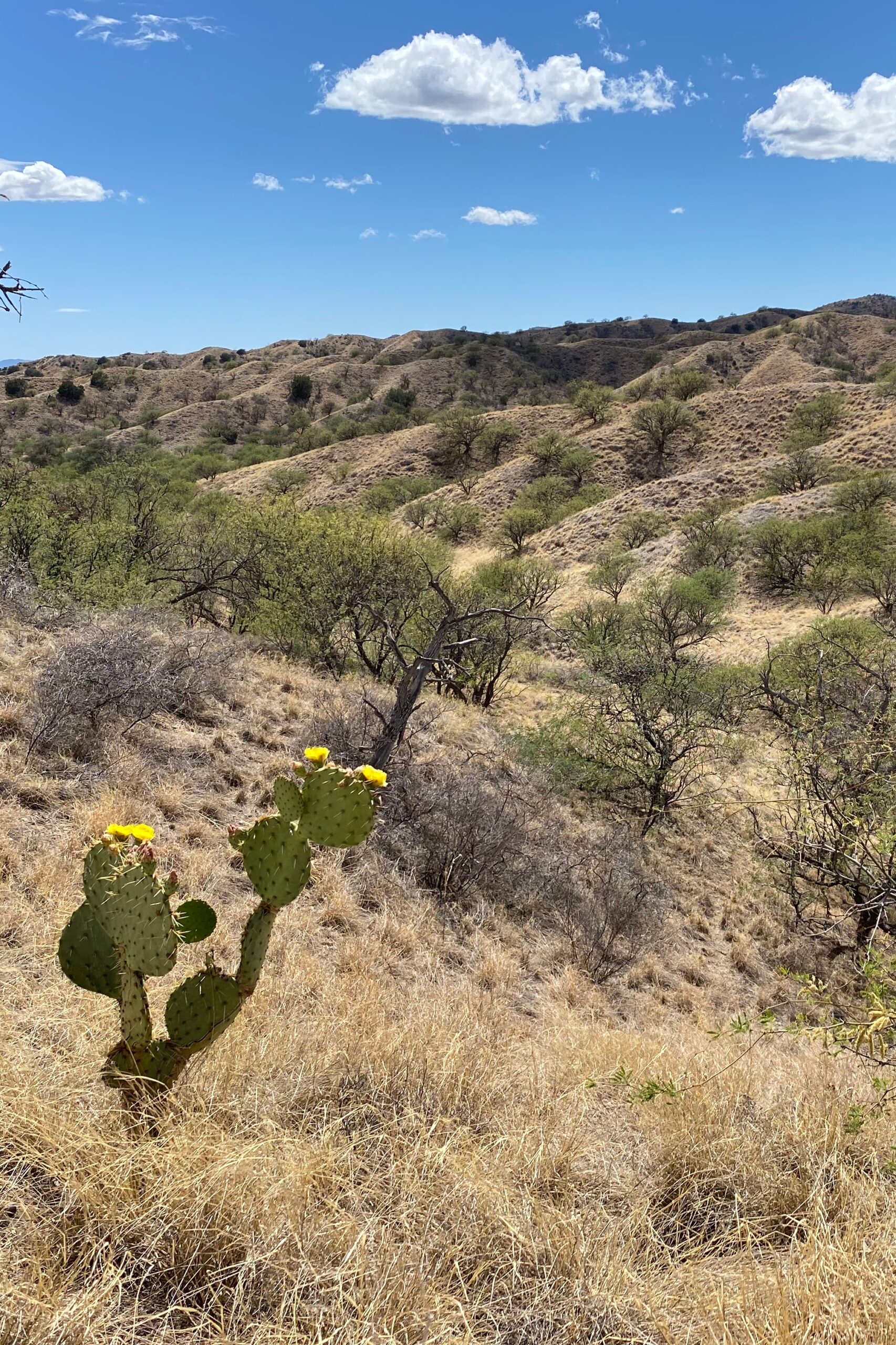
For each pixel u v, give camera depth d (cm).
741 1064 421
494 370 16462
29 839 513
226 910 537
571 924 779
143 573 1495
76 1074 254
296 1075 302
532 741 1221
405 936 616
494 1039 403
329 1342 176
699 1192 286
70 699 686
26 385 15838
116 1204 202
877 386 6794
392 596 1452
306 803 250
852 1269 219
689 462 6950
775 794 1078
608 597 3862
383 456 8475
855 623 1936
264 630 1436
